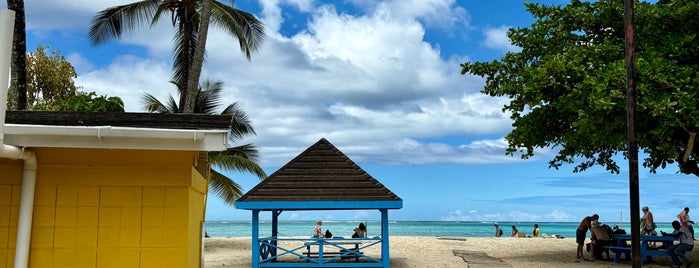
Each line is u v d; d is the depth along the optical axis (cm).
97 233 644
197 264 779
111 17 2364
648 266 1633
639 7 1617
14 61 1681
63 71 3023
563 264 1680
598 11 1712
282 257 1822
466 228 11712
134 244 646
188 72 2511
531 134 1806
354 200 1430
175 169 659
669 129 1380
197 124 673
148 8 2414
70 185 646
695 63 1509
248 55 2580
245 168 2383
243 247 2344
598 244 1742
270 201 1423
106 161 653
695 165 1673
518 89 1741
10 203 636
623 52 1529
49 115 688
